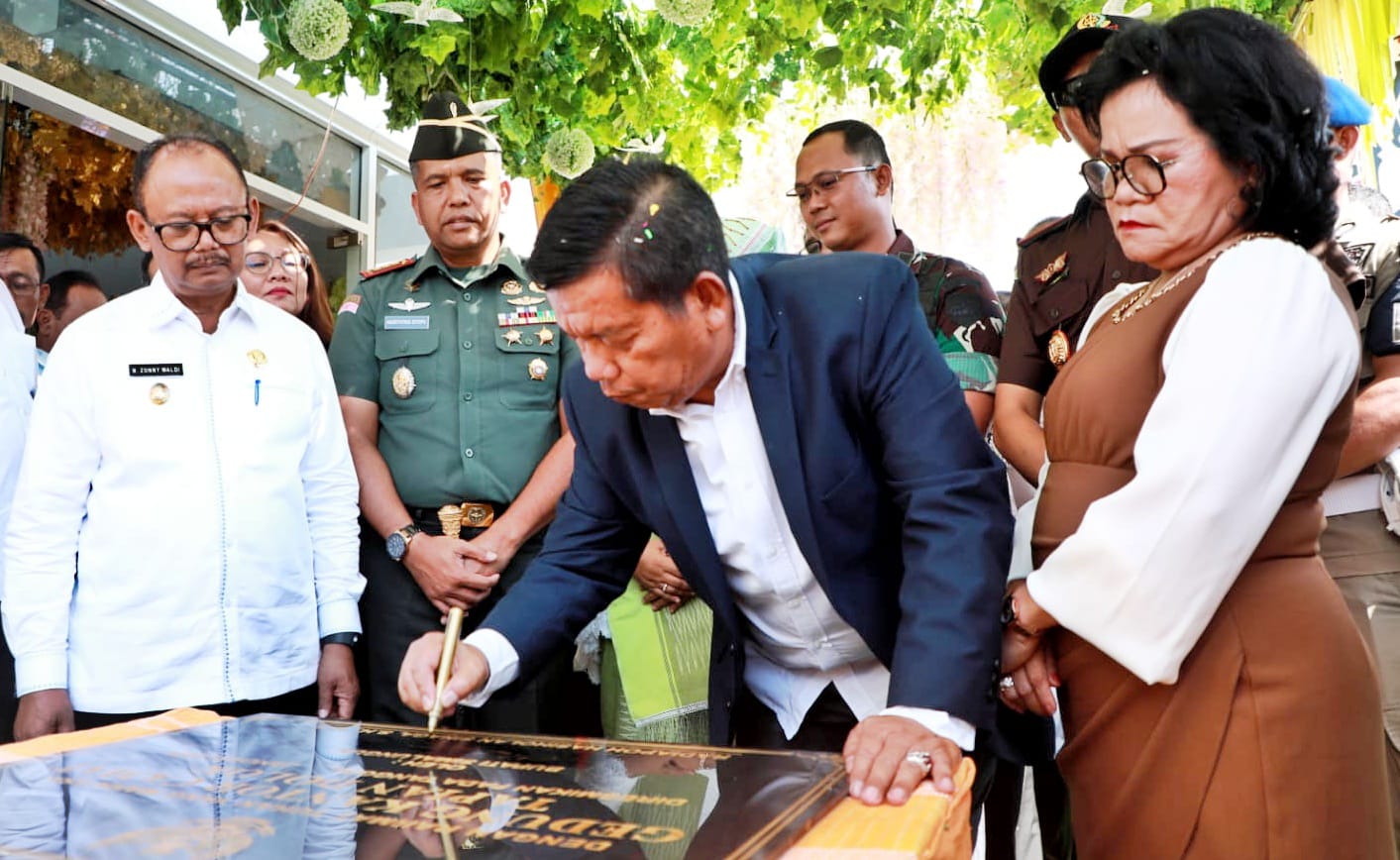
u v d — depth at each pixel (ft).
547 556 5.78
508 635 5.35
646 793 3.50
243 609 7.21
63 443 7.04
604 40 11.79
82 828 3.14
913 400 5.00
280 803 3.42
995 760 5.46
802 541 5.13
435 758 4.00
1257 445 4.27
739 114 13.97
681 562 5.54
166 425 7.14
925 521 4.84
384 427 9.05
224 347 7.48
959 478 4.88
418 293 9.23
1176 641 4.36
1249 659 4.44
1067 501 4.99
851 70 12.54
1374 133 9.84
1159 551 4.33
